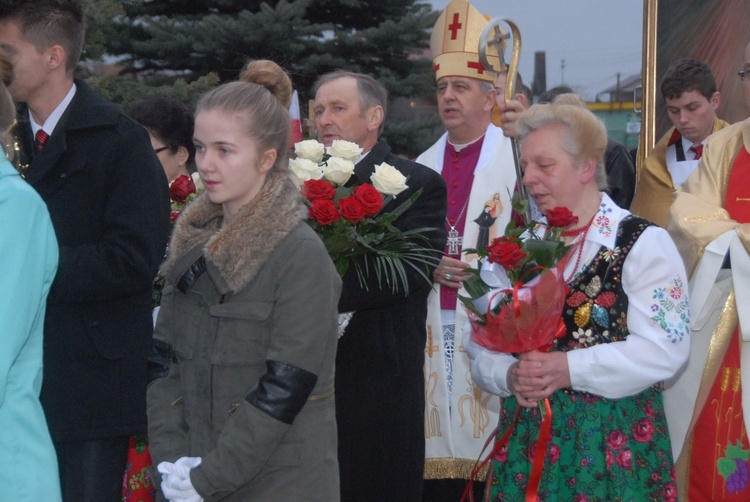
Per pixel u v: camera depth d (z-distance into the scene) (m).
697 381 3.13
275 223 2.16
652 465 2.42
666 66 7.45
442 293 4.02
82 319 2.80
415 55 11.64
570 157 2.50
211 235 2.25
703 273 3.15
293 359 2.10
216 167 2.18
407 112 11.83
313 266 2.15
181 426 2.29
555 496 2.43
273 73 2.80
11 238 2.13
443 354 3.99
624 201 5.23
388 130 11.17
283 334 2.12
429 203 3.39
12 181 2.19
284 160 2.28
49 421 2.78
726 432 3.16
